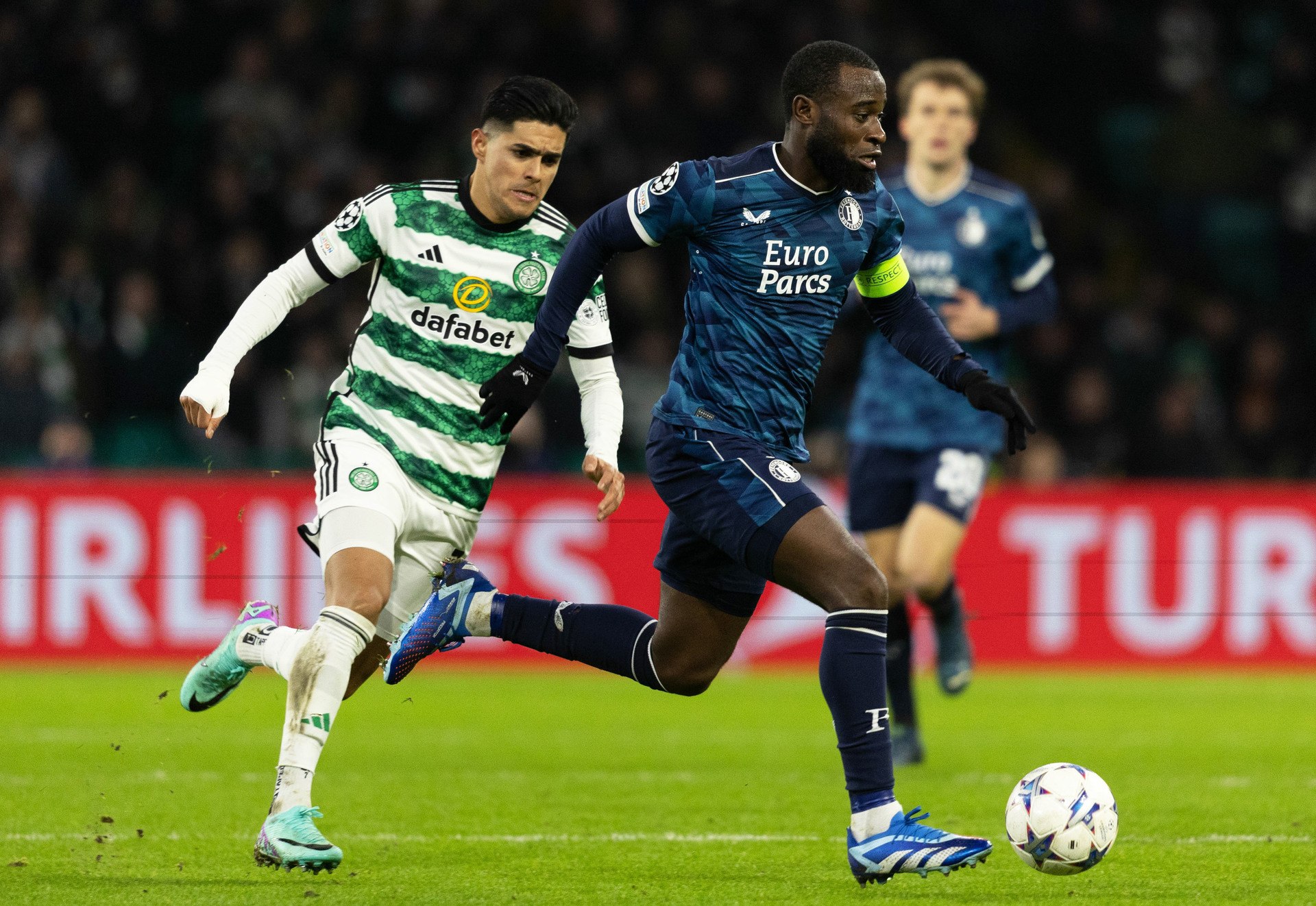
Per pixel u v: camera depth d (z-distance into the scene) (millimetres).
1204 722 33219
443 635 18375
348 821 20578
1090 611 42469
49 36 55844
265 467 44156
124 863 17172
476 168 17828
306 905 14820
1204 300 64625
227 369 17109
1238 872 17109
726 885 16094
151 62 57625
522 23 57125
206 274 49188
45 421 44281
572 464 45688
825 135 15844
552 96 17312
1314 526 42469
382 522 17000
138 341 47094
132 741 28875
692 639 17734
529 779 24859
